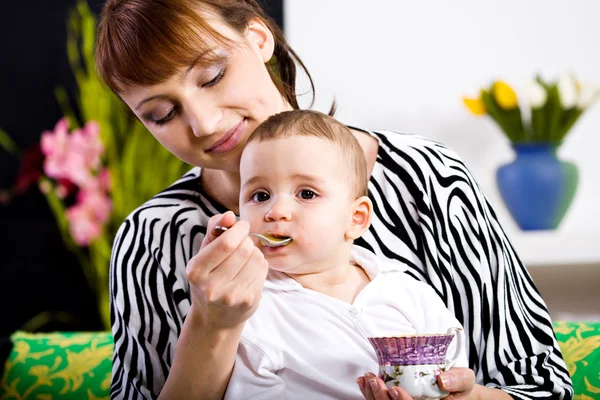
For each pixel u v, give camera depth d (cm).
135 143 423
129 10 161
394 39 407
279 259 158
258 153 161
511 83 404
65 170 422
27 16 464
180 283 181
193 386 149
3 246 465
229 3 170
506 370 172
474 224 181
